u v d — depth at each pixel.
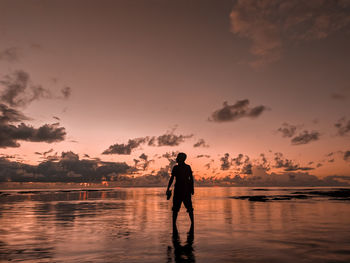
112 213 8.05
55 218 6.80
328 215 7.18
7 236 4.35
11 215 7.51
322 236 4.20
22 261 2.90
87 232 4.71
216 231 4.72
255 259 2.89
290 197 18.02
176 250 3.32
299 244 3.62
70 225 5.57
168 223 5.85
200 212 8.16
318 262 2.78
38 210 9.10
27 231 4.83
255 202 12.97
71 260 2.91
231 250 3.30
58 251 3.33
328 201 13.41
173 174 5.48
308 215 7.18
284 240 3.90
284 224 5.54
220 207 10.04
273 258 2.93
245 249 3.35
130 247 3.51
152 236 4.29
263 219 6.38
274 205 10.90
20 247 3.56
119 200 15.77
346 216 6.93
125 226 5.41
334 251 3.23
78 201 14.66
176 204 5.31
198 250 3.31
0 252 3.30
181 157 5.53
